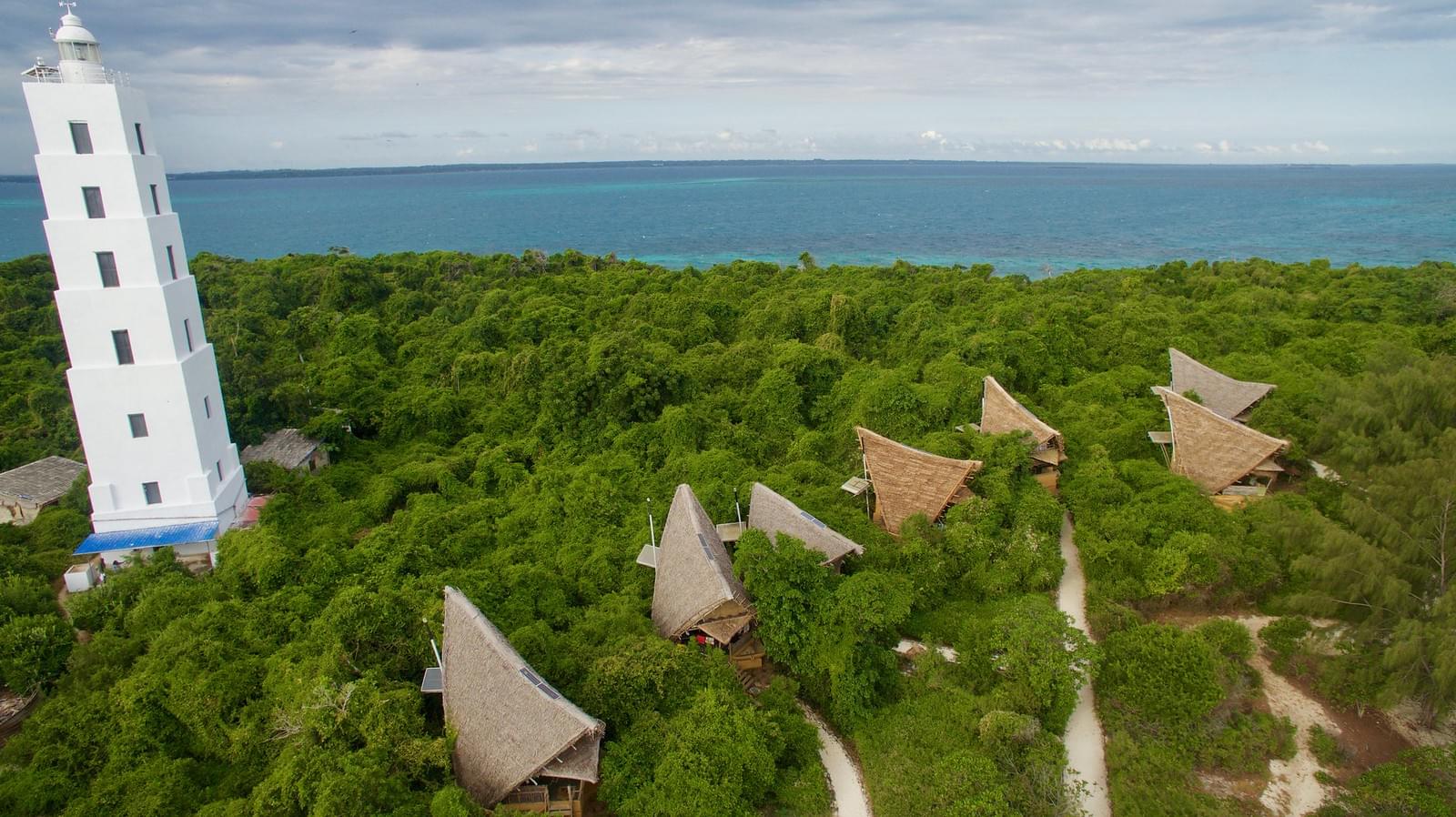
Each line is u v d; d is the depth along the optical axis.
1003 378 50.84
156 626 28.47
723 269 85.75
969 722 25.25
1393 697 25.55
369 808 19.28
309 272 78.56
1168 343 56.75
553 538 35.97
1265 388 44.09
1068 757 25.42
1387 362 41.19
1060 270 136.12
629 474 42.59
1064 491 39.16
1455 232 177.00
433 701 25.31
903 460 37.44
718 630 28.17
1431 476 28.45
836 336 60.53
